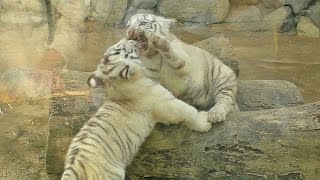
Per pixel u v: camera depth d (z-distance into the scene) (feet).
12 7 25.18
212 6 28.50
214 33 27.04
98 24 24.99
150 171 15.61
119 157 14.82
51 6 25.29
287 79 22.33
